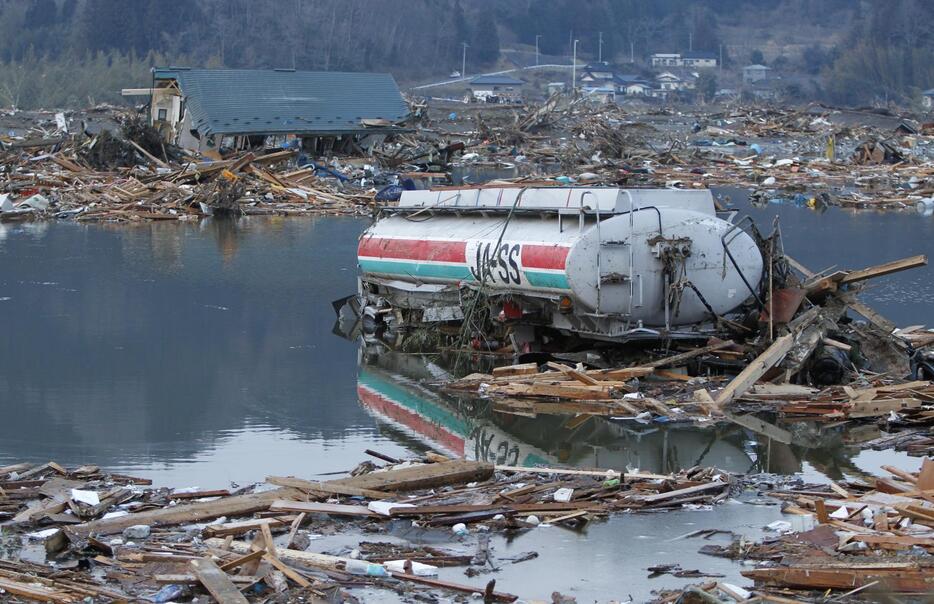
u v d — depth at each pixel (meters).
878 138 86.12
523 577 12.46
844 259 39.16
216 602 11.36
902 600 11.63
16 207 52.00
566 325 23.56
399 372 24.16
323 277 36.44
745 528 13.82
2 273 35.84
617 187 23.23
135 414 20.61
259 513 14.30
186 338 27.23
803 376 21.70
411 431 19.55
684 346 23.45
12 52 177.38
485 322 25.52
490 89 194.62
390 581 12.20
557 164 78.06
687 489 15.11
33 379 23.09
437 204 27.92
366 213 55.19
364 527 13.95
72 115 102.25
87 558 12.72
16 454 18.06
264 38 186.25
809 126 101.00
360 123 76.38
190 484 16.52
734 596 11.51
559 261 22.67
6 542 13.41
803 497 14.79
